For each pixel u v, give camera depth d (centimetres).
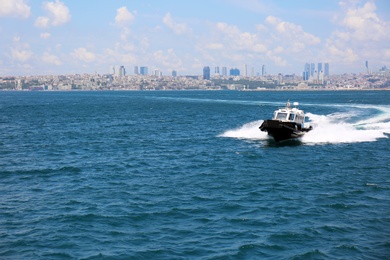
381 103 18488
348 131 7812
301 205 3594
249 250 2741
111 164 5356
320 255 2664
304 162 5400
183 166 5212
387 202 3669
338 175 4691
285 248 2767
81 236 2958
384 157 5709
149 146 6831
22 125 10550
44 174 4800
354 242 2847
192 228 3098
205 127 9662
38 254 2694
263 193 3966
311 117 10831
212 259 2623
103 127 9894
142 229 3084
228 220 3250
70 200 3762
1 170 4997
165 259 2628
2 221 3238
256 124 9600
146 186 4247
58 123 11044
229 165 5244
